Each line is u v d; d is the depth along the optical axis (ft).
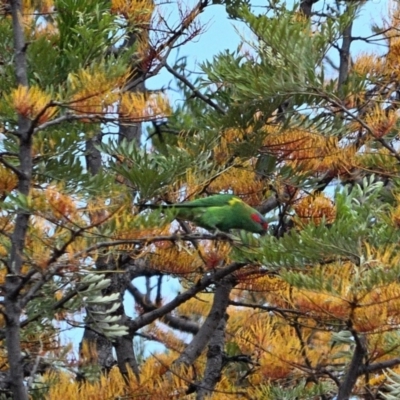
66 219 22.65
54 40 32.19
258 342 32.78
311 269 27.66
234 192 39.37
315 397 34.65
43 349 31.81
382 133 33.30
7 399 29.19
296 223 33.60
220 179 39.09
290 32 33.99
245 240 28.86
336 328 34.14
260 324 33.78
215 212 35.27
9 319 24.44
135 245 27.12
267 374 32.12
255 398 34.24
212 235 28.73
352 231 26.78
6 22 35.04
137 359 45.24
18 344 24.61
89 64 30.25
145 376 29.32
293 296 28.17
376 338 29.37
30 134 25.11
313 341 40.75
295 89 34.47
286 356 31.71
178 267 34.94
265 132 37.58
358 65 40.24
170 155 36.14
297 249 27.71
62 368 32.35
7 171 27.17
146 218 23.76
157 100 25.94
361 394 33.73
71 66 29.91
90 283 29.22
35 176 29.25
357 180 39.37
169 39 40.04
